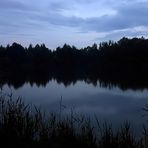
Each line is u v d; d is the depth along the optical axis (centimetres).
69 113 1920
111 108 2478
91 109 2394
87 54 12638
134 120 1839
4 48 11162
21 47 11625
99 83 5281
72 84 5206
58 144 836
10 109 930
